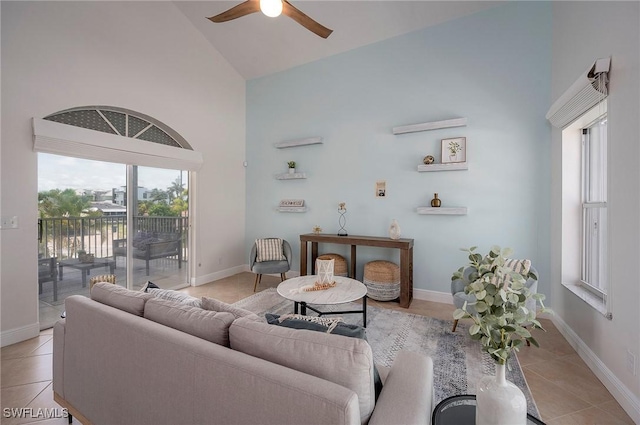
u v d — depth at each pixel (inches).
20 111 102.6
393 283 139.8
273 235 195.0
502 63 129.8
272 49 174.7
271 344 39.6
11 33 100.4
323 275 111.0
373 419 33.7
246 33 167.5
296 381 32.8
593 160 102.3
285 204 185.8
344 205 167.8
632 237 66.3
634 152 65.7
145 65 144.3
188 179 171.9
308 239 161.6
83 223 126.8
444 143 140.5
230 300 146.3
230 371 36.7
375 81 159.0
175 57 158.6
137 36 140.9
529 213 125.3
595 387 76.6
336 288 107.0
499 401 35.0
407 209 150.7
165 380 43.6
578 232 107.5
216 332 44.9
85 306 57.8
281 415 32.7
